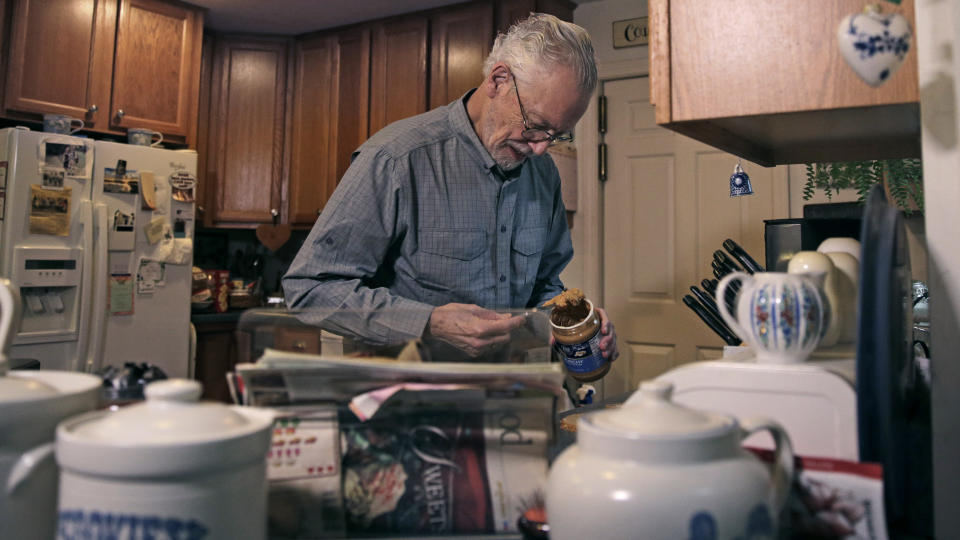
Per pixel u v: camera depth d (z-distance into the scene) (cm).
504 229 146
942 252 62
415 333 103
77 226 253
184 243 284
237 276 358
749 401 58
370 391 57
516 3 281
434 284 140
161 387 44
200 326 299
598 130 292
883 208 59
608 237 292
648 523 40
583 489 42
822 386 56
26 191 239
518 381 56
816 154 110
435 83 301
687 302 113
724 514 40
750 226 261
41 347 244
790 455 49
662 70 73
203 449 40
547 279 173
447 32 299
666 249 279
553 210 165
